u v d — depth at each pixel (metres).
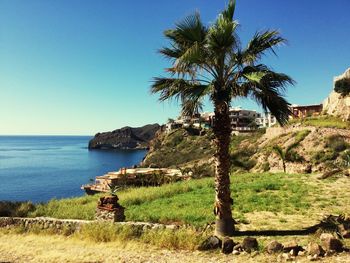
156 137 158.75
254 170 61.50
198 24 12.41
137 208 21.47
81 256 12.03
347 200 19.23
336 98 77.50
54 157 185.62
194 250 11.78
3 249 13.74
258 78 11.79
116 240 13.61
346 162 43.16
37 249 13.42
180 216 17.14
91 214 18.31
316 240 11.40
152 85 13.52
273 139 72.25
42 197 66.44
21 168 124.31
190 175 46.47
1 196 67.44
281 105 13.37
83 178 95.56
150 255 11.65
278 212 17.16
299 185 24.30
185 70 12.81
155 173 49.06
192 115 13.45
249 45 13.08
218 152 13.24
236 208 18.36
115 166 132.88
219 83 12.93
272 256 10.41
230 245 11.32
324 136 57.16
